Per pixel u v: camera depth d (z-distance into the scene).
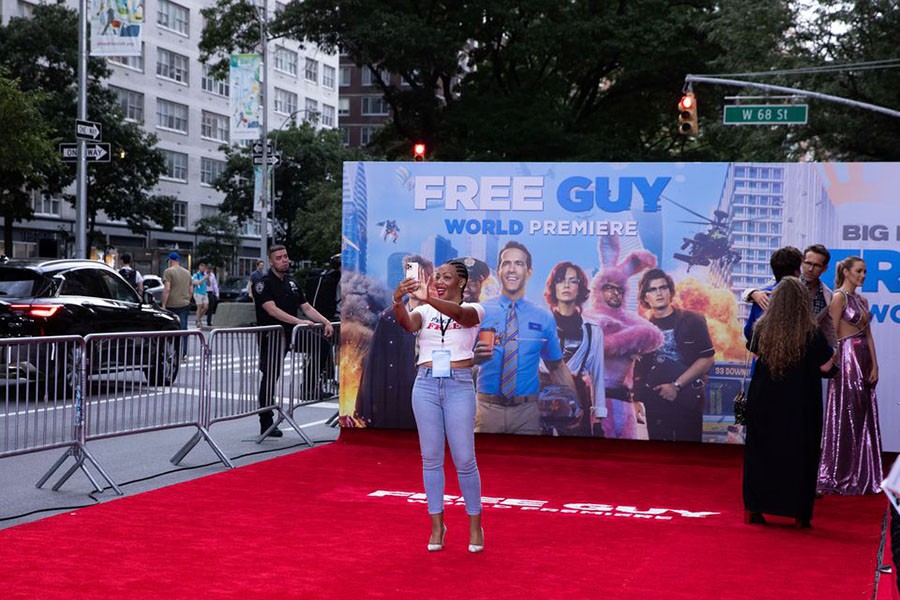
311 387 12.32
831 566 6.63
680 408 11.04
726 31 33.47
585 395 11.20
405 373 11.66
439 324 6.87
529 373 11.30
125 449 11.25
